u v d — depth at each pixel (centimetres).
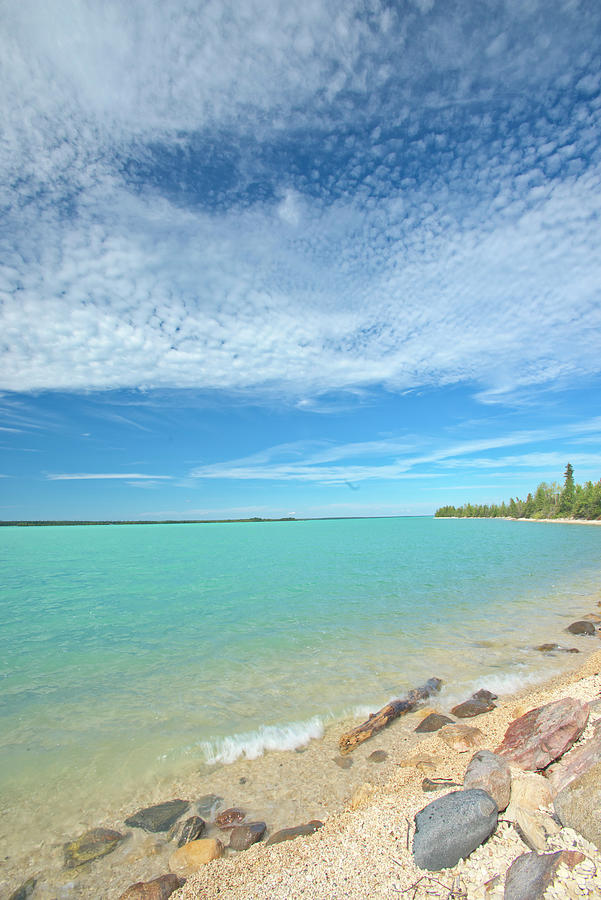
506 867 454
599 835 444
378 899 445
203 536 11800
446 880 454
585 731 701
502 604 2295
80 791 770
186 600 2594
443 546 6369
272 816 685
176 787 776
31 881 571
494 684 1212
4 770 835
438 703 1102
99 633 1858
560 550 5509
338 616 2061
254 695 1169
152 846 630
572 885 385
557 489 17025
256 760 856
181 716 1054
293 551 5981
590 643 1596
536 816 501
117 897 540
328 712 1059
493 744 837
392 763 822
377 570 3756
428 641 1634
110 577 3697
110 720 1041
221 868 559
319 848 559
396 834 557
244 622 1991
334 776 791
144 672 1366
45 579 3631
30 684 1277
